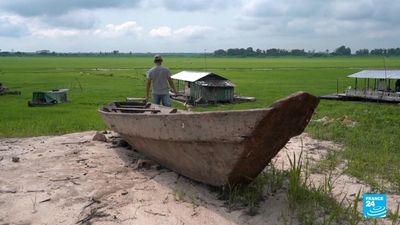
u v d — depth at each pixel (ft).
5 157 29.19
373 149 32.58
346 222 18.39
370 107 72.13
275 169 24.67
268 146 19.11
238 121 17.98
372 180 23.94
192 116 19.89
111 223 18.52
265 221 18.48
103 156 29.12
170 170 25.86
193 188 22.58
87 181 23.76
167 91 38.14
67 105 79.25
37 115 62.23
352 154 30.40
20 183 23.41
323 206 19.67
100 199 21.13
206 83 86.12
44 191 22.16
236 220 18.58
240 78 169.68
